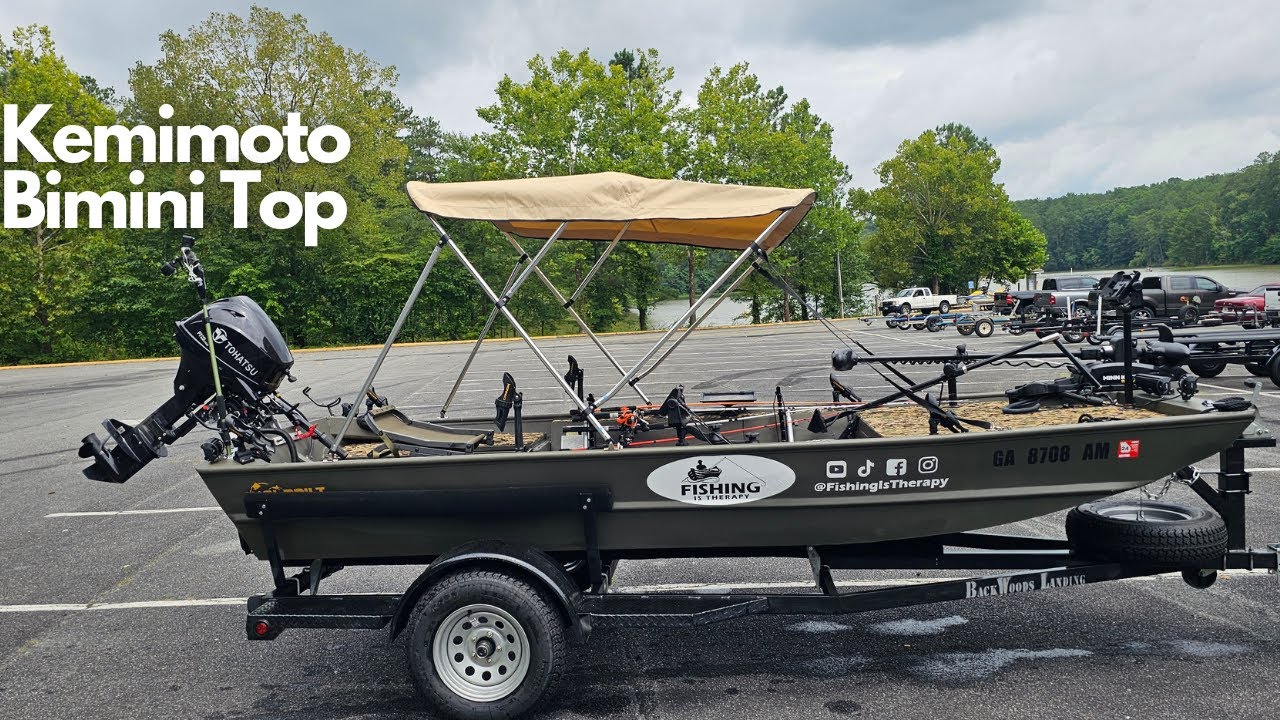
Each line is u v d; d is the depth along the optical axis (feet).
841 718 12.60
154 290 144.66
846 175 205.05
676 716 12.90
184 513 26.86
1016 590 13.84
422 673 12.80
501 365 77.10
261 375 14.99
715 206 13.98
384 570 20.77
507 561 12.71
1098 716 12.27
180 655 16.11
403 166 185.98
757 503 13.05
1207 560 13.93
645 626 13.29
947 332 99.40
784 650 15.26
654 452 12.85
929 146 211.41
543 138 138.82
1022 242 233.55
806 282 179.63
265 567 21.26
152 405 57.52
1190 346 45.78
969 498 13.05
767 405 18.03
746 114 159.53
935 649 14.99
